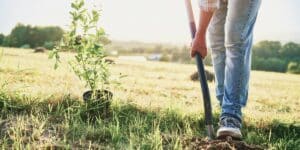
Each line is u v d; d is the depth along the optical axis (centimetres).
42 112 361
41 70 729
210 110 309
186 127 351
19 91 388
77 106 360
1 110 356
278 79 1705
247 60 325
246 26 304
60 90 432
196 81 1048
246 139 346
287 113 487
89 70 379
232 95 308
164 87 705
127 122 364
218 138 301
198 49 321
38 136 297
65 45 382
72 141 299
